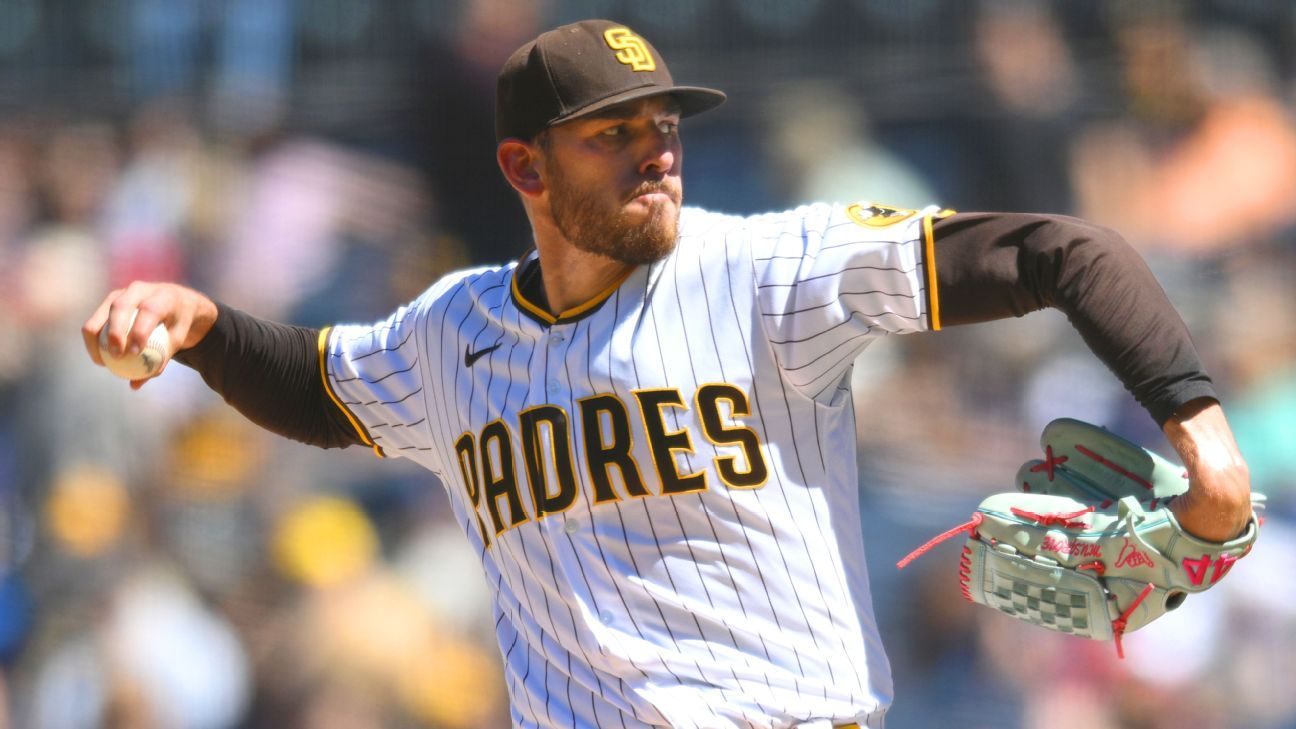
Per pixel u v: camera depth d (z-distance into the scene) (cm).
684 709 955
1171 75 2844
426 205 2909
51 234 2912
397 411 1102
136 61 3070
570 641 995
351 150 2955
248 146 2969
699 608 955
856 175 2791
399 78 2978
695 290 955
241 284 2839
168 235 2891
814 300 924
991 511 951
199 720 2473
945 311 904
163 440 2638
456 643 2491
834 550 970
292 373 1120
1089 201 2800
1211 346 2631
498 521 1014
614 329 966
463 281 1070
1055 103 2842
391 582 2527
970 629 2422
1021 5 2881
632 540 962
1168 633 2388
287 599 2525
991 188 2812
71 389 2662
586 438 964
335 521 2575
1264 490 2498
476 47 2903
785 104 2870
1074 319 876
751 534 949
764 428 948
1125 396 2572
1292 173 2775
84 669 2494
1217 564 884
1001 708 2369
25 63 3088
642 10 2941
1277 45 2906
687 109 996
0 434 2686
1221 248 2730
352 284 2847
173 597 2531
